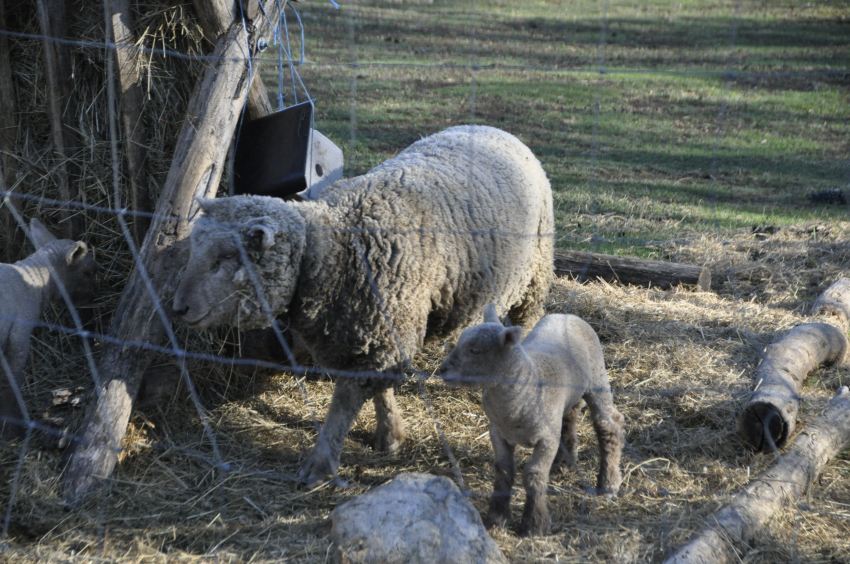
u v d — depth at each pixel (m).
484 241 4.12
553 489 3.70
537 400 3.24
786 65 16.33
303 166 4.33
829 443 3.96
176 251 3.92
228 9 4.18
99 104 4.54
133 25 4.31
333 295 3.67
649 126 11.98
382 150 9.55
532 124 11.67
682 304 6.04
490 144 4.59
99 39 4.43
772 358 4.67
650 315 5.81
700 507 3.53
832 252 6.95
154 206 4.54
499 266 4.24
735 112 13.07
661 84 14.98
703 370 4.93
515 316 4.99
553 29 20.22
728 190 9.07
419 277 3.80
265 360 4.70
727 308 5.95
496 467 3.40
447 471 3.97
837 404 4.31
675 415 4.45
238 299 3.47
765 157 10.48
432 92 13.29
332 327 3.71
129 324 3.86
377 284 3.67
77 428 3.83
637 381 4.83
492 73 15.12
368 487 3.80
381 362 3.77
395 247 3.73
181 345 4.40
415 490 3.17
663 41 18.94
